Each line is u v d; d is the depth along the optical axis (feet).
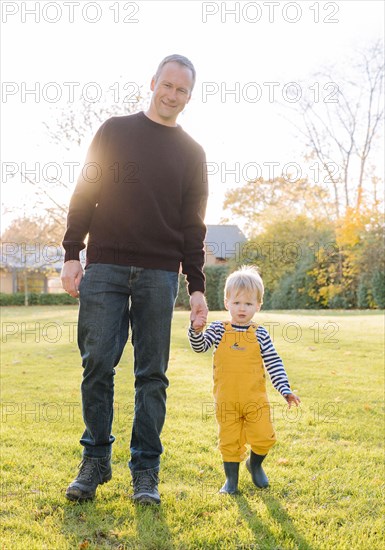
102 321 8.09
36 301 102.89
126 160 8.44
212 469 9.80
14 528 7.28
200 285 8.96
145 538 7.02
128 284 8.29
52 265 100.01
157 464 8.39
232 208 79.87
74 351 26.81
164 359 8.40
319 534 7.23
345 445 11.21
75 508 7.93
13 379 19.27
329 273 63.10
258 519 7.65
